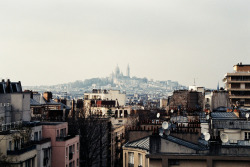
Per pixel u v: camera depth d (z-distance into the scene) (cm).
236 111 9094
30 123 7356
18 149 6253
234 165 4741
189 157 4762
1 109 7306
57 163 7588
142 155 6006
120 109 18712
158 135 4984
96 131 11250
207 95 15200
